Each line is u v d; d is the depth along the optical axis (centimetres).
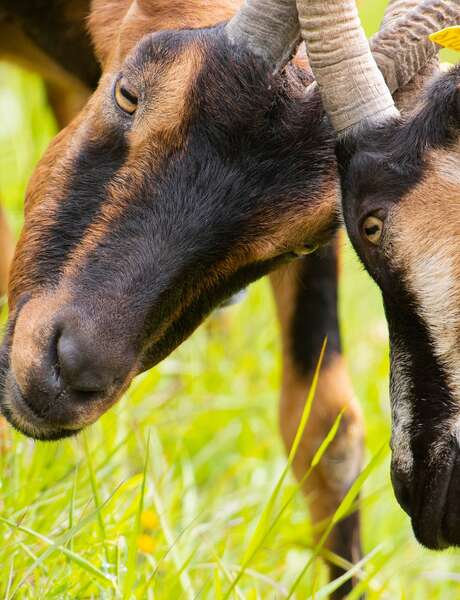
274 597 1537
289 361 1761
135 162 1380
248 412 2089
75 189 1409
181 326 1412
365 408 2166
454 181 1281
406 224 1286
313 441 1748
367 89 1342
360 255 1337
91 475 1470
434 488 1314
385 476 2019
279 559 1711
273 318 2256
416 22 1405
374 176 1309
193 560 1548
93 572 1341
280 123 1367
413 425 1318
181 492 1781
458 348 1285
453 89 1300
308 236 1406
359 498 1770
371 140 1327
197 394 2084
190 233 1355
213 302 1418
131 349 1342
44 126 2475
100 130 1416
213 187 1359
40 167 1498
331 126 1379
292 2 1359
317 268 1722
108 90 1430
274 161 1367
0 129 2650
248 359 2195
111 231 1369
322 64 1347
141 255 1353
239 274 1412
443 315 1280
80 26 1716
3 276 1798
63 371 1320
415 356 1309
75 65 1769
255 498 1873
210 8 1488
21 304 1405
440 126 1299
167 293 1359
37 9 1727
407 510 1360
